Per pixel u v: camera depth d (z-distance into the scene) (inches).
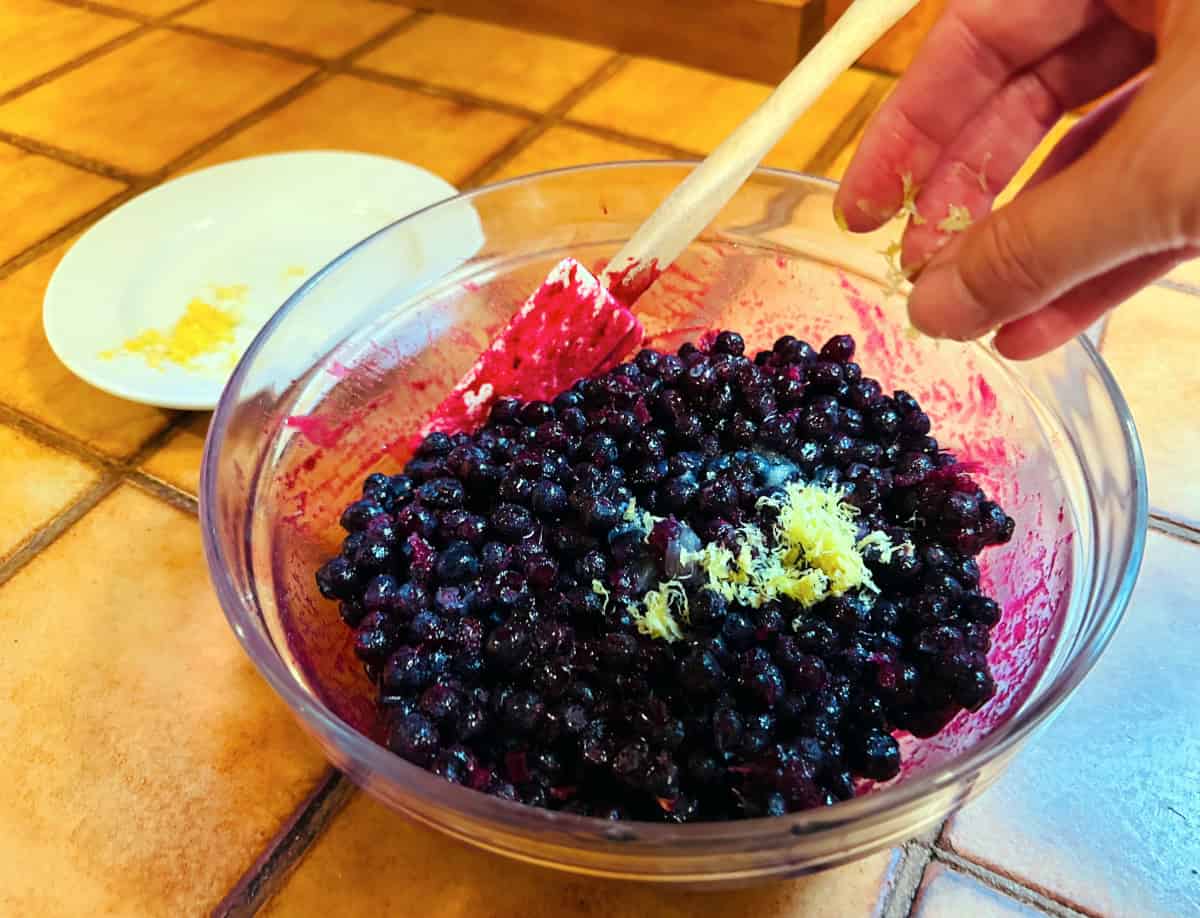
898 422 12.9
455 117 21.7
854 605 10.4
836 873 10.1
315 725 8.2
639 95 22.2
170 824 10.6
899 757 9.9
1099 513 10.3
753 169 12.5
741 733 9.3
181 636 12.5
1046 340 10.8
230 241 17.8
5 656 12.3
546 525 11.5
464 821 7.8
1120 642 12.1
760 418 12.6
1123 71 11.4
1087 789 10.7
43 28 25.9
